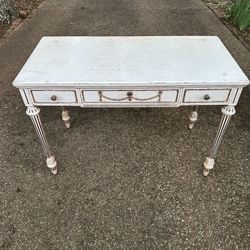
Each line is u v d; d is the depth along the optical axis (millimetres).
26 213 1853
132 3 4891
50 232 1747
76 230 1755
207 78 1540
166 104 1645
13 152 2273
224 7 4570
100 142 2354
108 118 2602
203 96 1601
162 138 2381
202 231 1736
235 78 1536
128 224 1779
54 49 1845
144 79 1536
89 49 1842
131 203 1896
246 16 3773
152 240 1698
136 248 1660
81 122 2561
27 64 1686
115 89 1564
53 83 1516
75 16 4441
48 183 2035
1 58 3426
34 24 4195
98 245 1679
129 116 2619
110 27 4109
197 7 4684
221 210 1847
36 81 1524
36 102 1642
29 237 1725
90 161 2189
